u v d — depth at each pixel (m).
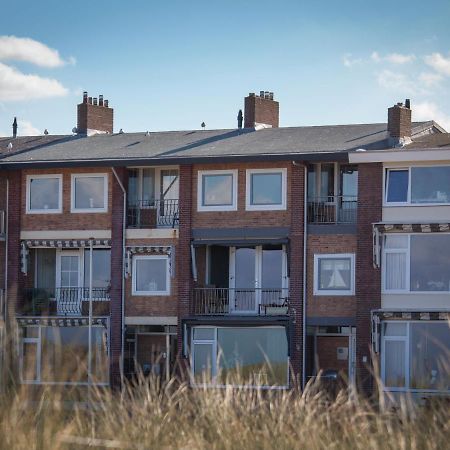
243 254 58.50
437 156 53.72
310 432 23.20
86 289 60.47
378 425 23.44
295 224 56.22
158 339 59.56
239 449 23.14
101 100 67.12
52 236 60.59
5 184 61.41
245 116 63.19
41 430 23.34
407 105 57.44
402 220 54.28
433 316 53.12
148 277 58.91
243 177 57.47
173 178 59.81
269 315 56.53
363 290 54.62
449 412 23.34
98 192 60.09
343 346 56.97
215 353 57.03
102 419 24.11
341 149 55.75
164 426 23.80
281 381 55.94
